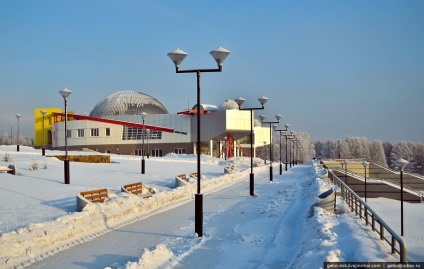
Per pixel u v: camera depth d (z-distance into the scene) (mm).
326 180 30281
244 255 10523
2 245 9312
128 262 8953
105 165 34031
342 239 9867
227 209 18594
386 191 44562
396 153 160875
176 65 13562
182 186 23047
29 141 145625
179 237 12539
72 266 9305
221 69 13484
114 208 14805
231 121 73375
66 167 20938
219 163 53750
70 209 14516
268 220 15648
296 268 8555
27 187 18562
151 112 86812
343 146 155250
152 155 78875
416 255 12555
